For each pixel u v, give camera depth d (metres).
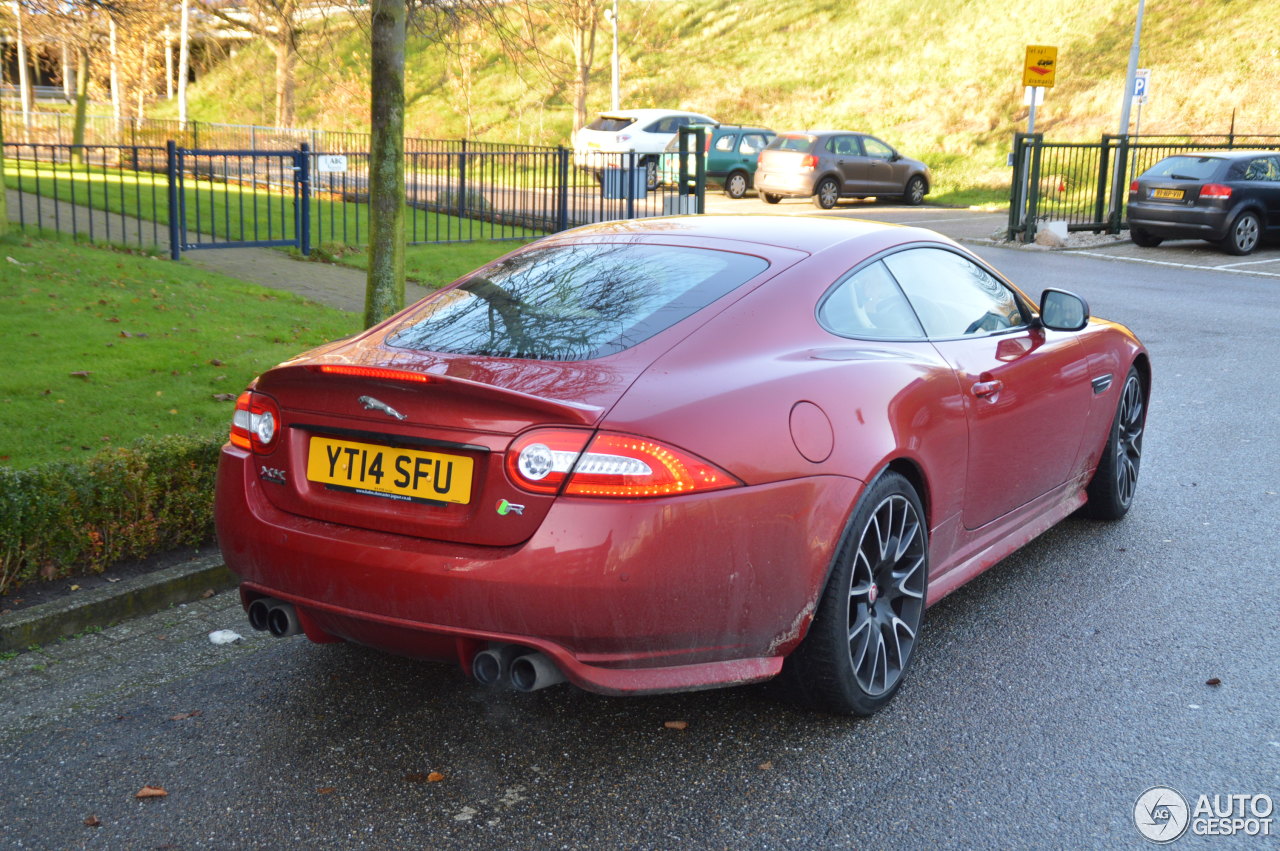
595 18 31.80
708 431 2.85
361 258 13.20
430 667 3.76
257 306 9.56
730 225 3.98
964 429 3.72
